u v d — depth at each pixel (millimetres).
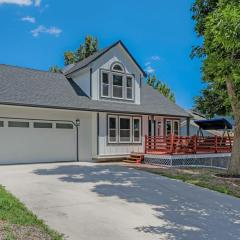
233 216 9297
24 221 7164
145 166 19078
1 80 19266
